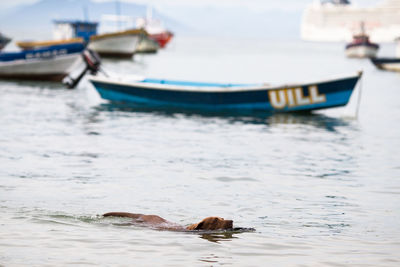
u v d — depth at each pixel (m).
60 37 107.25
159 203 16.27
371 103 48.06
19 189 17.39
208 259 11.62
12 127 30.89
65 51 60.09
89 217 14.40
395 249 12.57
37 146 25.44
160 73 82.56
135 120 34.97
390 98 52.47
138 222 13.90
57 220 14.06
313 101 38.12
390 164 23.31
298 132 32.03
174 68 94.88
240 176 20.34
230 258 11.72
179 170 21.09
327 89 37.72
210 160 23.30
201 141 28.08
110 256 11.66
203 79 74.31
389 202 16.97
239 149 26.12
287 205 16.38
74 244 12.33
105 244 12.35
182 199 16.80
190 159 23.36
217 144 27.34
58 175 19.64
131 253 11.85
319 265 11.48
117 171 20.58
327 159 24.23
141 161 22.61
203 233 13.27
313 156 24.88
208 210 15.64
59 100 45.22
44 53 60.00
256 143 27.95
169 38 188.88
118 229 13.40
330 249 12.47
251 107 39.22
